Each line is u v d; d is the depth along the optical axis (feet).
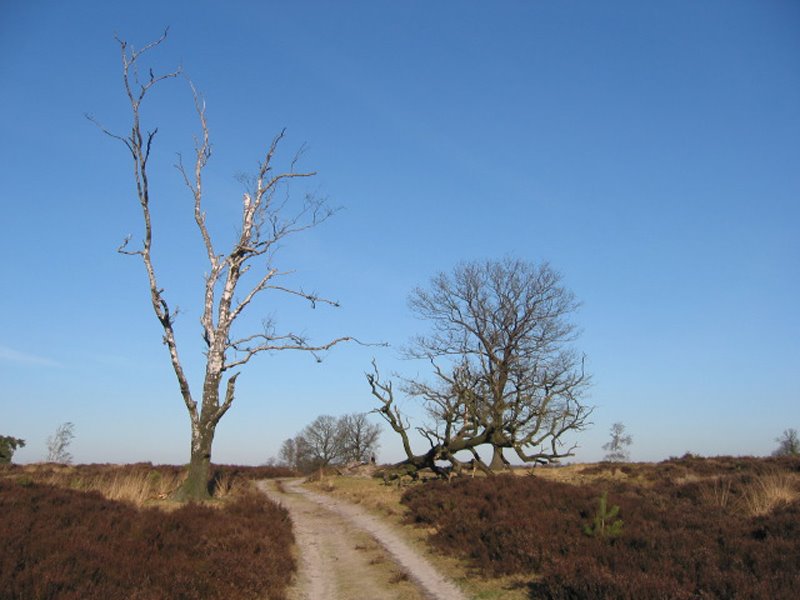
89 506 41.50
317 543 47.75
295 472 148.36
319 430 277.44
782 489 54.19
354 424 272.31
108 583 25.99
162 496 62.59
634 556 32.76
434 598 31.76
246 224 66.33
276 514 53.11
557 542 37.17
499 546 39.06
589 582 27.43
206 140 67.31
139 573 28.76
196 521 42.73
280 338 66.39
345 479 103.14
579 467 107.14
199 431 60.90
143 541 34.53
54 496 42.78
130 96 60.59
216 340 63.41
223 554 35.17
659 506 52.29
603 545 35.99
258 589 31.60
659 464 102.53
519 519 44.21
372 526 54.90
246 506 53.42
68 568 26.13
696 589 26.71
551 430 89.30
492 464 111.34
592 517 43.37
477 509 50.67
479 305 126.41
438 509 53.62
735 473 79.66
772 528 37.81
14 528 31.19
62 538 30.86
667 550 33.27
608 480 83.15
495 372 119.96
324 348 67.87
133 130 60.29
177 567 30.83
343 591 33.86
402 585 34.58
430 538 46.19
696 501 57.93
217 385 62.75
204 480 60.29
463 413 87.04
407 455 86.94
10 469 92.17
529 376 109.70
